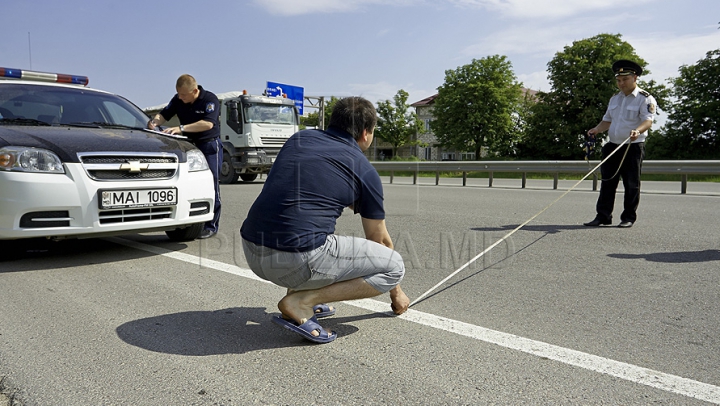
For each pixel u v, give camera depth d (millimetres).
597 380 2438
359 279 2961
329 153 2828
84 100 5898
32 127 4918
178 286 4051
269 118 16859
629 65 6328
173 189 5008
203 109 6141
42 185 4371
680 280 4137
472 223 7148
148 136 5324
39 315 3369
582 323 3199
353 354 2760
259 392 2338
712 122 39906
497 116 46844
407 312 3436
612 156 6590
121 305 3582
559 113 46125
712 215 7586
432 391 2336
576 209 8508
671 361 2645
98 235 4688
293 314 2871
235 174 16969
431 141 57625
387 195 11391
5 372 2543
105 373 2533
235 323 3244
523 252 5227
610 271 4438
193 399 2273
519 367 2580
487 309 3486
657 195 10852
